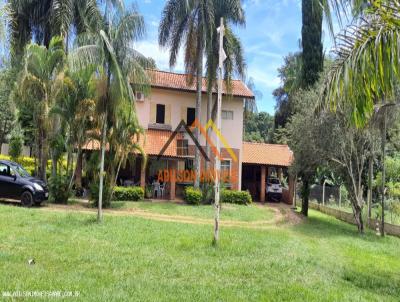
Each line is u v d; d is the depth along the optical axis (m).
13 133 27.62
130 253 8.06
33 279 5.80
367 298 6.16
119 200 19.72
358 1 5.64
